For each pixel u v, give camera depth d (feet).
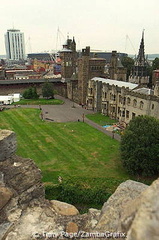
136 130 128.26
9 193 44.04
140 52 357.82
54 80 415.23
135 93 209.46
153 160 122.62
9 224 38.29
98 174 128.67
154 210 20.42
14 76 503.20
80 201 102.32
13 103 334.65
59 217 40.42
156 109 191.11
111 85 256.73
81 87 335.67
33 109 294.05
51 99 368.89
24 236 35.68
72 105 335.26
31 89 369.91
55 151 161.38
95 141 182.29
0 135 52.42
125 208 27.78
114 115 255.91
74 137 191.21
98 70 337.72
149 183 119.24
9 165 50.70
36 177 50.70
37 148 166.50
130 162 124.67
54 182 117.80
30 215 41.06
